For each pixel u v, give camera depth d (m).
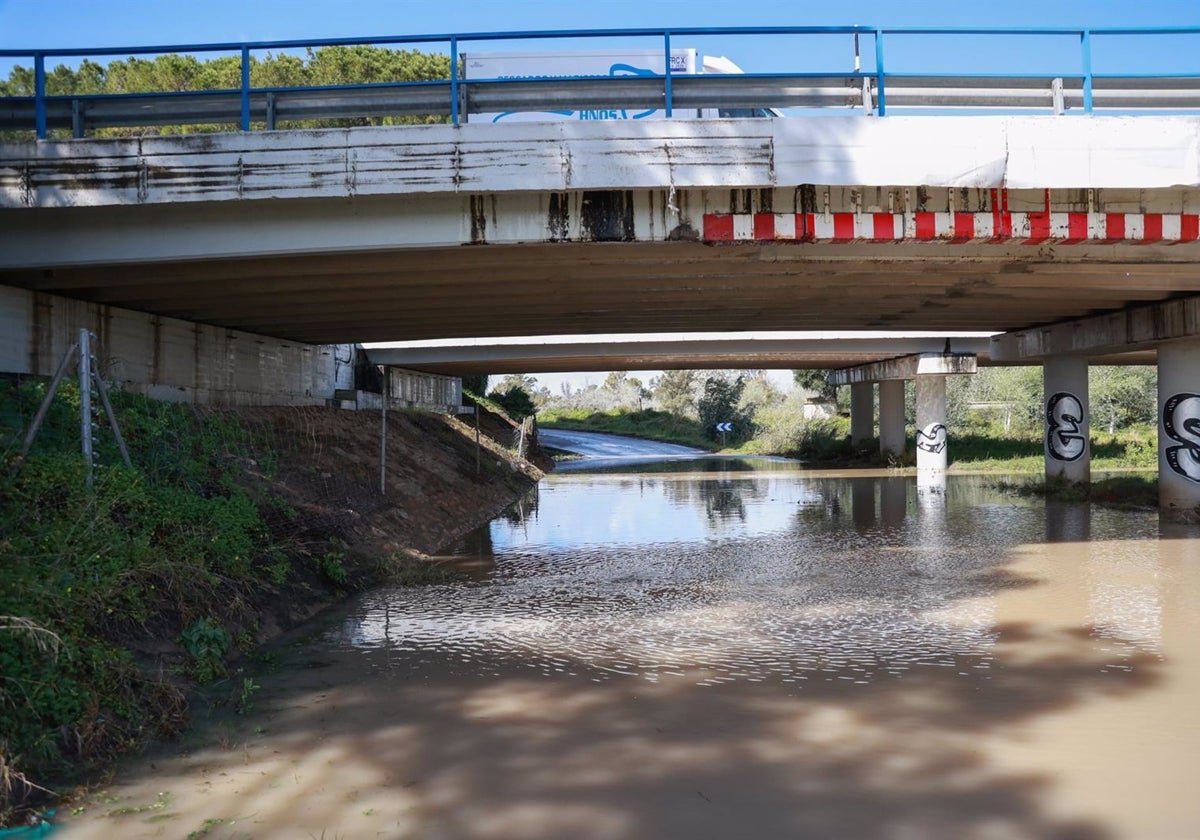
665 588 15.48
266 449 19.84
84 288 16.50
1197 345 23.81
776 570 17.17
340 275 17.09
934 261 16.41
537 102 14.45
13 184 13.33
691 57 16.17
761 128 13.55
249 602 12.16
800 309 23.61
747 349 39.38
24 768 6.96
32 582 8.16
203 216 14.03
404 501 22.31
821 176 13.56
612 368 51.84
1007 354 31.02
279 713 8.97
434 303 20.67
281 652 11.27
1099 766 7.56
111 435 13.41
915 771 7.48
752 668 10.49
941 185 13.65
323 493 19.11
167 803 6.91
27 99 14.33
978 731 8.38
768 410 92.69
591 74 15.88
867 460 52.88
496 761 7.71
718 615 13.34
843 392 82.38
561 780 7.32
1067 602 13.99
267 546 13.82
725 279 18.62
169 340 20.94
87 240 14.06
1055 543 20.28
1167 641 11.59
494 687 9.80
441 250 15.02
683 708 9.05
